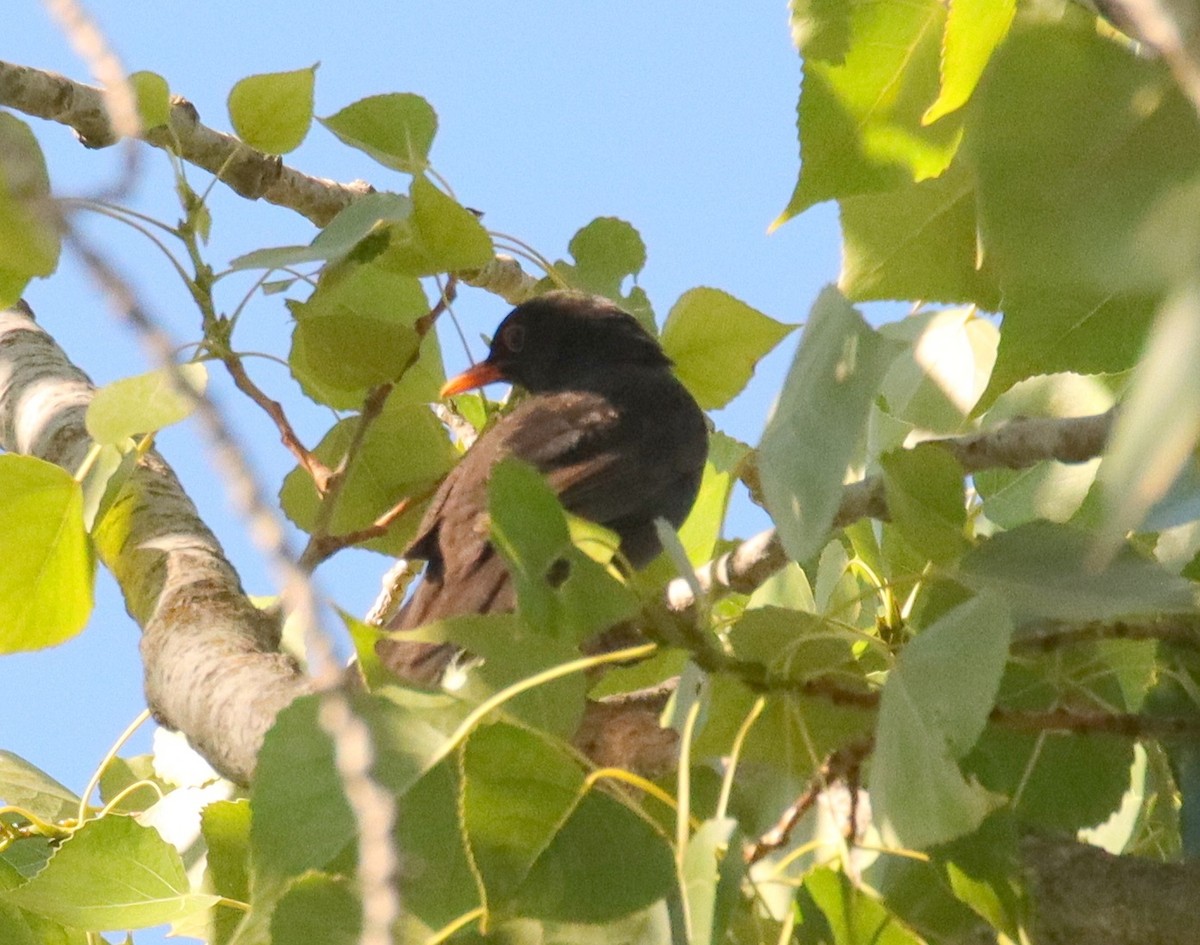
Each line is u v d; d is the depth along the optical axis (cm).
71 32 356
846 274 663
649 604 539
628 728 689
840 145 598
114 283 321
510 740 474
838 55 588
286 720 475
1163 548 659
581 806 474
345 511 918
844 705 562
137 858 607
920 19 583
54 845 740
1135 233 234
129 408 719
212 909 616
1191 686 625
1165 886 550
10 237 490
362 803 338
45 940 650
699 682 577
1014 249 430
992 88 433
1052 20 434
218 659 723
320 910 465
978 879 485
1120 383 728
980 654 473
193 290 792
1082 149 405
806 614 571
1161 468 201
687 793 461
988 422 752
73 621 804
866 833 562
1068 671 628
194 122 993
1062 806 613
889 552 699
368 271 884
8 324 1074
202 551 841
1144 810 728
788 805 589
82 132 955
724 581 652
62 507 775
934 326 776
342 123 835
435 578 882
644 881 466
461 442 1063
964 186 646
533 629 498
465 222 834
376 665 496
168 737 813
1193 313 204
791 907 481
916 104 593
